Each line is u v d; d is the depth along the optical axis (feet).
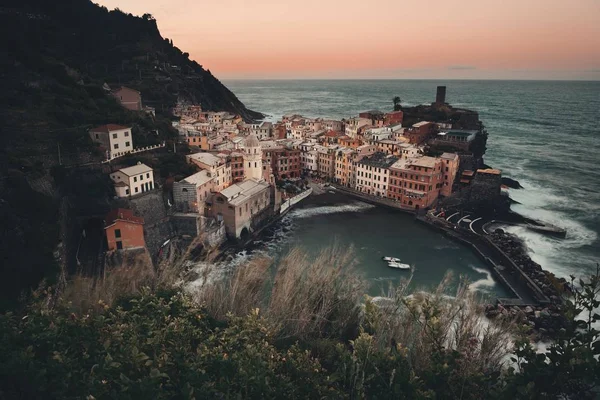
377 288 238.68
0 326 65.72
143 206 291.17
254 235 334.03
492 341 60.03
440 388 51.31
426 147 501.97
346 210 405.18
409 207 400.47
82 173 278.05
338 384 57.82
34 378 52.01
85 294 108.99
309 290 94.99
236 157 394.32
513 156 620.08
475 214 382.63
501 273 264.72
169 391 53.11
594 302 44.39
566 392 44.27
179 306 86.53
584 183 483.10
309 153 531.09
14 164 239.91
